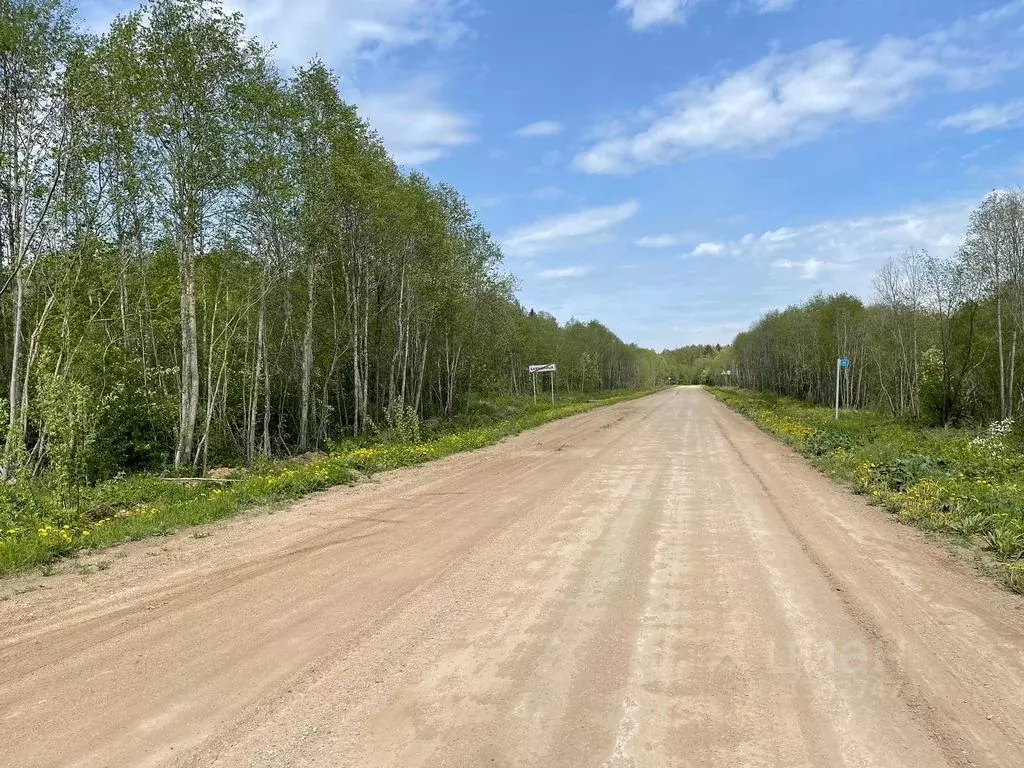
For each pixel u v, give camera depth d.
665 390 103.38
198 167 15.69
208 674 3.79
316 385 25.67
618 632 4.38
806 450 16.06
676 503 9.22
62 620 4.83
